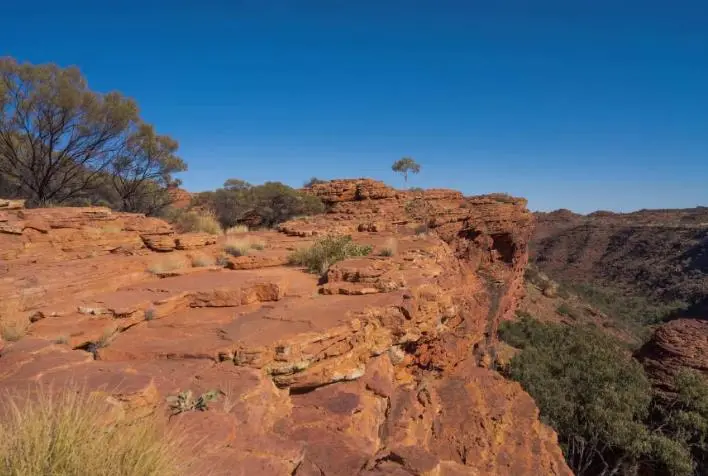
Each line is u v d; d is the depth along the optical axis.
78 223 13.21
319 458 4.84
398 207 31.08
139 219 15.38
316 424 6.37
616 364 24.64
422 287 11.07
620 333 48.12
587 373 24.30
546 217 157.75
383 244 15.72
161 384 5.81
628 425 19.02
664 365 24.75
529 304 47.31
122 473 2.94
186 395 5.46
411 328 9.87
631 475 18.16
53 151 19.53
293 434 5.66
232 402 5.58
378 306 9.31
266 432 5.44
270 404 6.08
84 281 9.98
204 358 6.86
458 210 35.94
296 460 4.40
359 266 11.27
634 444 18.08
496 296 35.59
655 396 22.77
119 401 4.65
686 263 88.75
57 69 18.25
